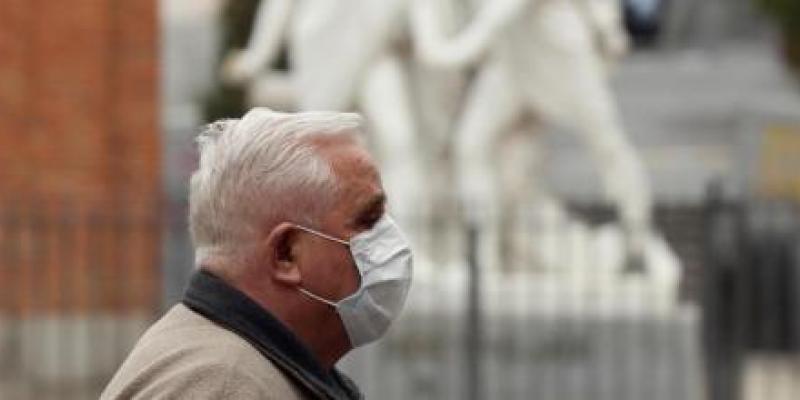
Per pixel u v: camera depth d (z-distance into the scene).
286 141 5.55
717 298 18.45
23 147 22.36
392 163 20.02
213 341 5.42
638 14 52.06
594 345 19.50
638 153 39.59
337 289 5.61
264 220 5.55
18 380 21.22
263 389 5.34
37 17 22.42
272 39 20.89
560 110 19.89
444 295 19.38
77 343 21.34
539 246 20.41
